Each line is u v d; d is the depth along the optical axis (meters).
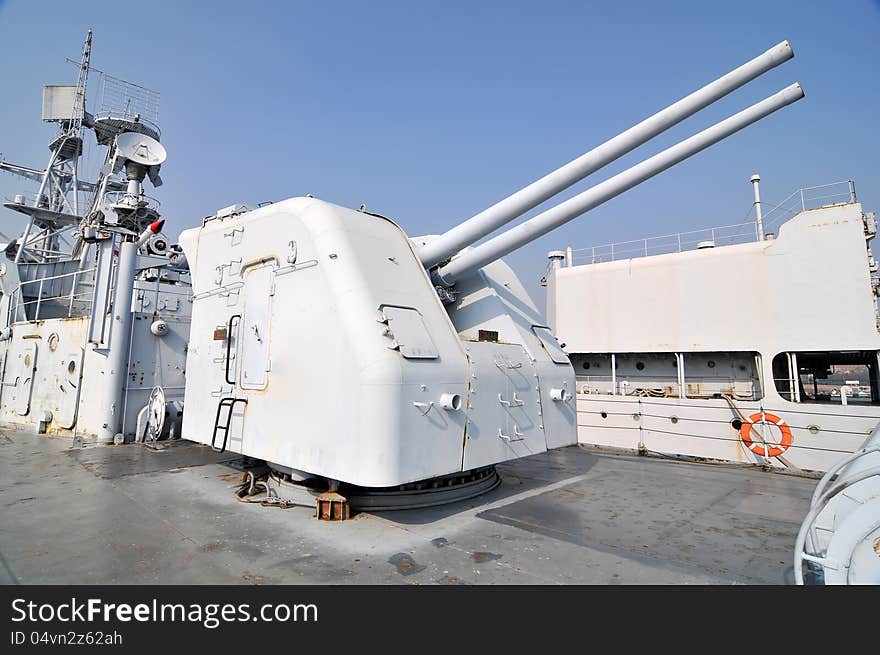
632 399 9.64
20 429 10.88
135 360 9.03
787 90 4.35
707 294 9.59
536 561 3.55
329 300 4.46
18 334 12.00
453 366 4.62
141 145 14.53
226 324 5.79
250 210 6.10
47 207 18.50
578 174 4.63
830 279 8.45
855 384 11.73
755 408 8.60
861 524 2.36
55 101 17.69
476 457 4.71
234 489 5.61
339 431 4.17
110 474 6.33
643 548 3.82
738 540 4.02
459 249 5.54
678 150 4.71
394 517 4.64
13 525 4.29
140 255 11.70
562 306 11.20
